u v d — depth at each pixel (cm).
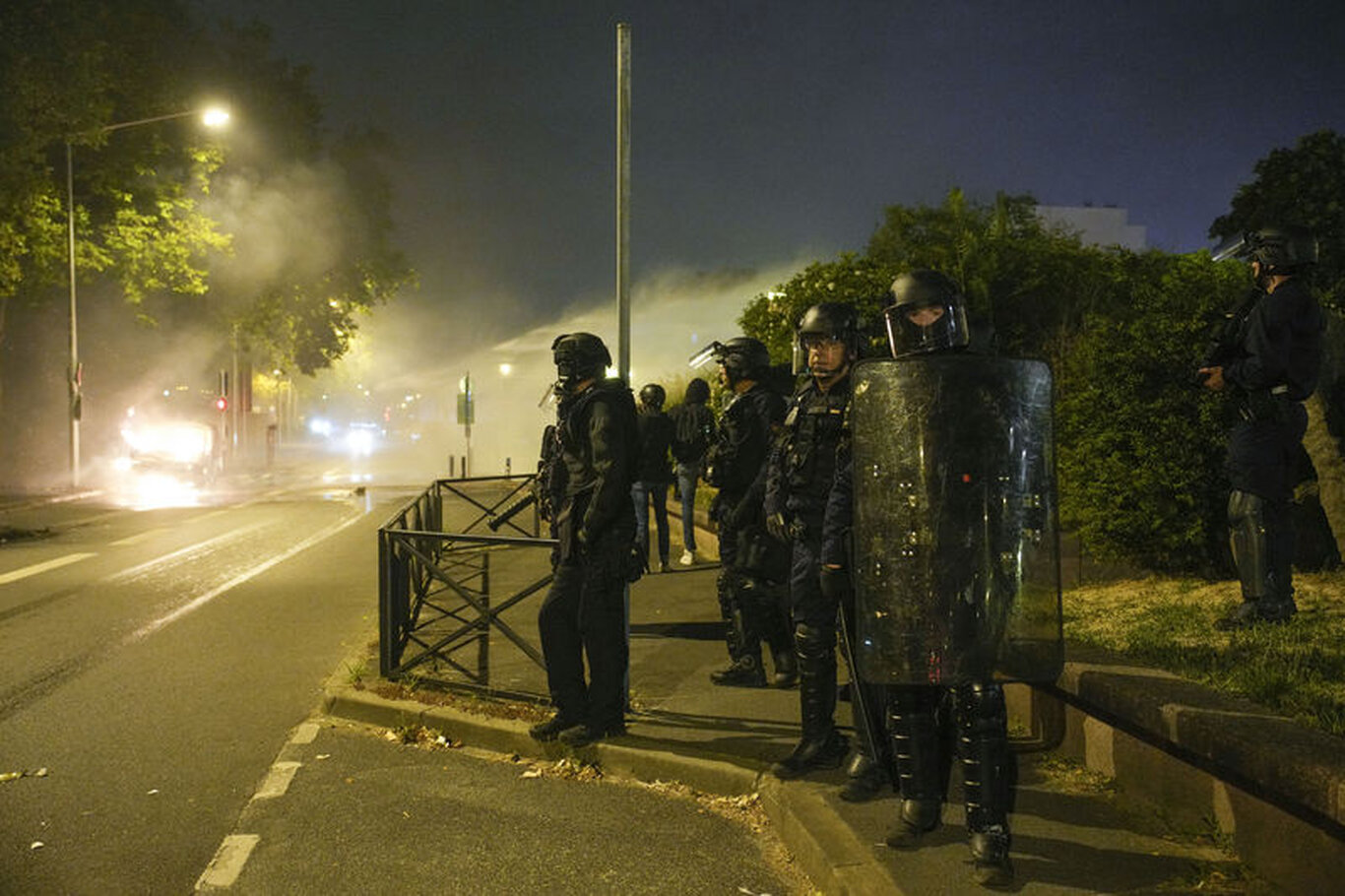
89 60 2133
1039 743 477
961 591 345
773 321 1484
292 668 744
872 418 354
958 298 364
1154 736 397
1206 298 683
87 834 448
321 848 430
